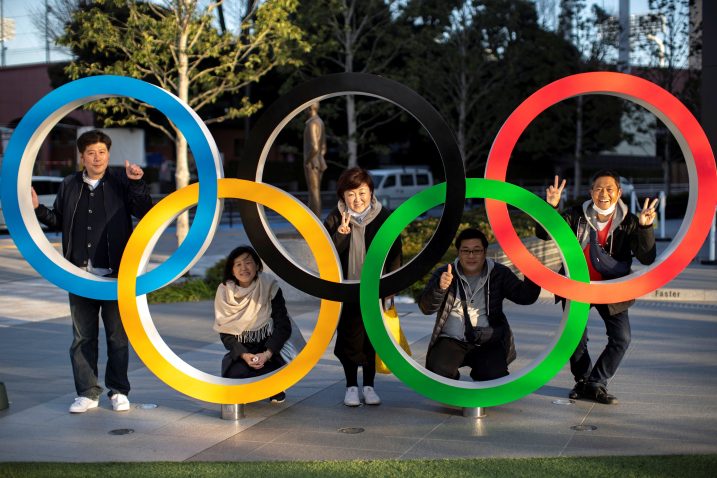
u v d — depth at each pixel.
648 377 6.69
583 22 30.00
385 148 24.09
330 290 5.62
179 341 8.62
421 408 5.92
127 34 13.66
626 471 4.44
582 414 5.67
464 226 14.29
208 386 5.69
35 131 5.80
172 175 36.78
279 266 5.70
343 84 5.54
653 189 39.12
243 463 4.70
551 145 31.95
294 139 37.28
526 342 8.23
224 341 5.99
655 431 5.23
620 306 5.75
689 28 29.12
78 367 5.96
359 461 4.70
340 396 6.30
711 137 16.97
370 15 22.70
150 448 5.06
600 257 5.89
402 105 5.48
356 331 5.94
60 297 12.20
